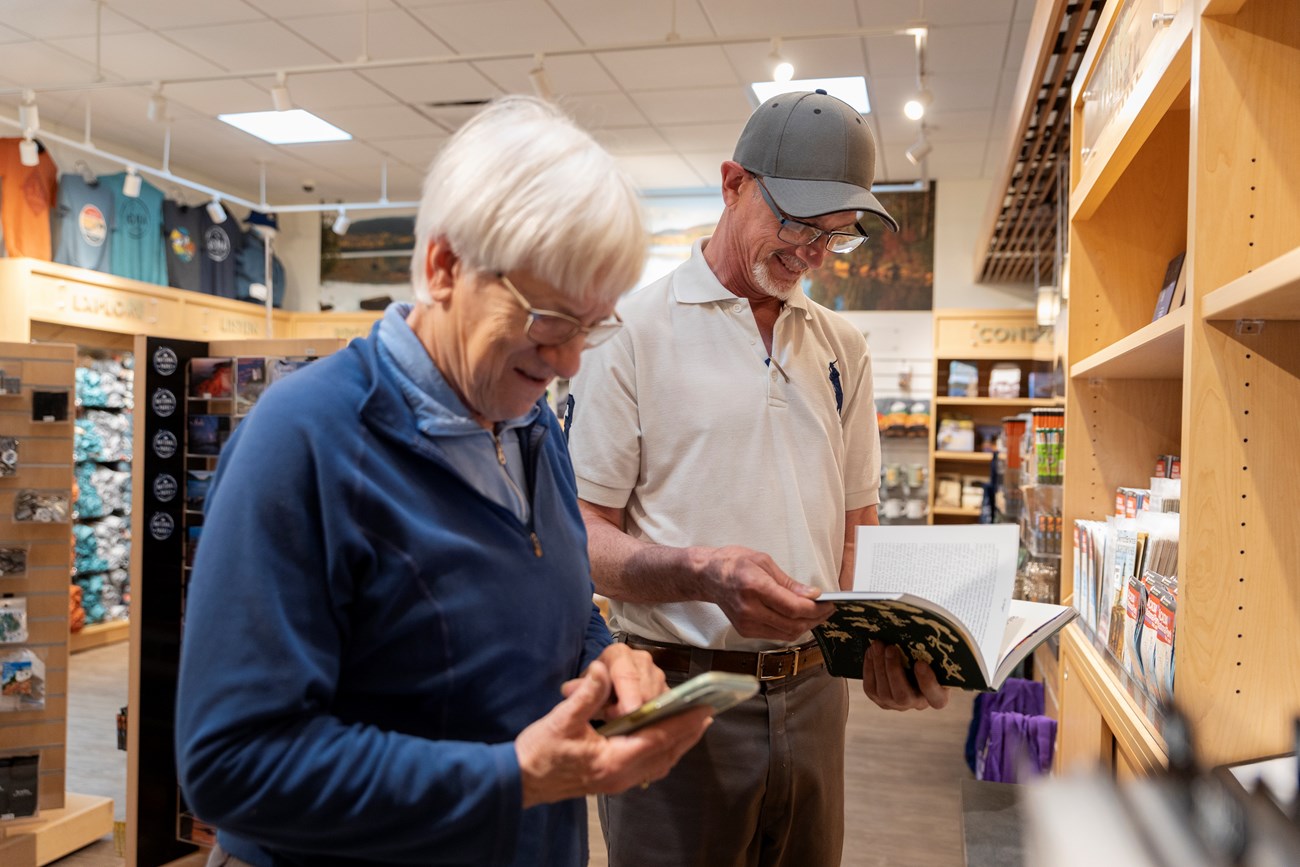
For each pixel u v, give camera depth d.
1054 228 6.76
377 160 8.73
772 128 1.74
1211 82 1.32
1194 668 1.35
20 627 3.48
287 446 0.97
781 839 1.86
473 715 1.06
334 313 10.09
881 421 9.21
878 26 5.63
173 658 3.53
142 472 3.40
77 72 6.58
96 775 4.48
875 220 9.45
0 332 6.76
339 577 0.98
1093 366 2.17
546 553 1.19
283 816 0.92
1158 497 1.83
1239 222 1.32
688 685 0.95
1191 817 0.65
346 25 5.75
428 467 1.05
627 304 1.91
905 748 5.09
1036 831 0.67
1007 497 5.75
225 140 8.16
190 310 8.44
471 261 0.99
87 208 7.45
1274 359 1.33
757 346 1.86
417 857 0.97
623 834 1.84
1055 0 3.01
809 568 1.83
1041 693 4.04
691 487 1.83
